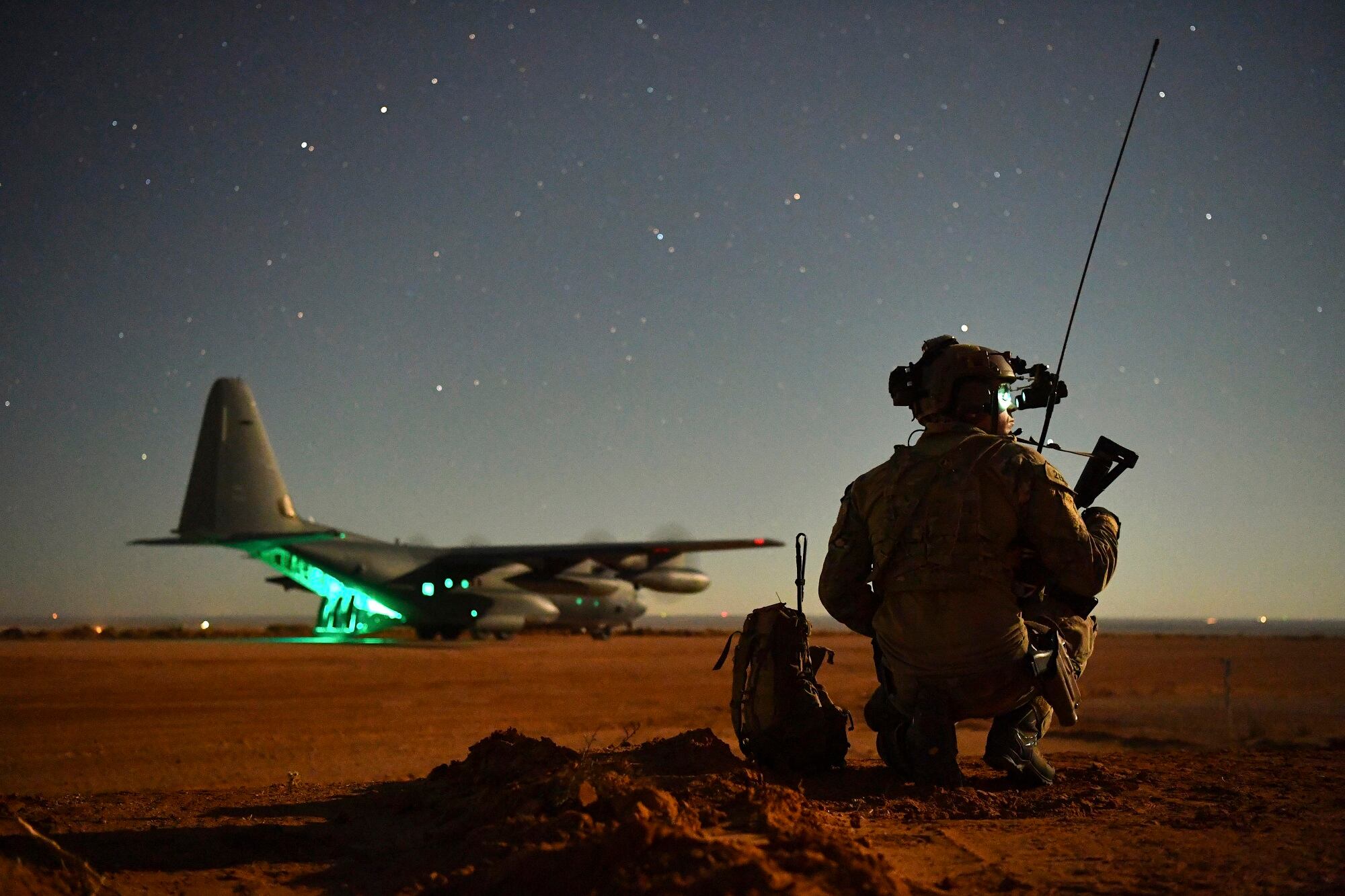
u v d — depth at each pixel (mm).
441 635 42031
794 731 5387
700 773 4715
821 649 5676
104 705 16641
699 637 62625
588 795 3740
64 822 4609
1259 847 3543
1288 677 26531
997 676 4727
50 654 29828
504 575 41344
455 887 3051
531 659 30375
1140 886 3035
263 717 15281
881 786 5035
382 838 4148
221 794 5727
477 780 4891
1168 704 17875
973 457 4848
